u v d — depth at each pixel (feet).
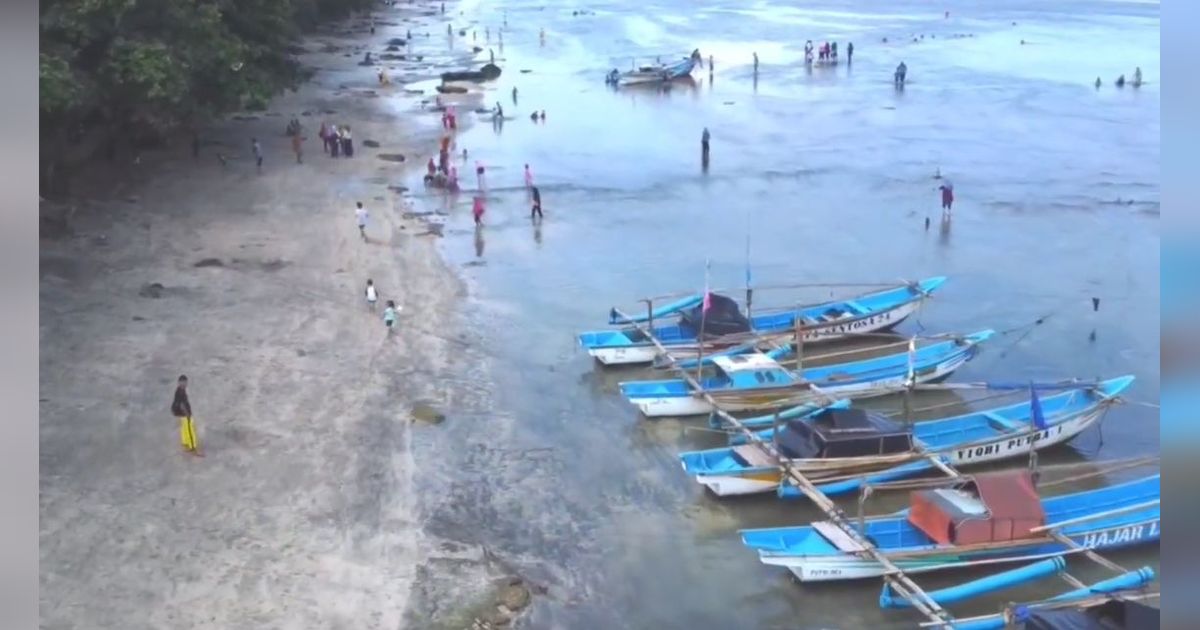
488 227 156.97
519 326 121.60
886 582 73.10
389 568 74.84
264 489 83.20
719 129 228.43
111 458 85.56
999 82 286.05
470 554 77.61
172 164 176.55
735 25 414.41
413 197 169.07
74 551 73.26
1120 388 100.94
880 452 89.40
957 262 147.13
